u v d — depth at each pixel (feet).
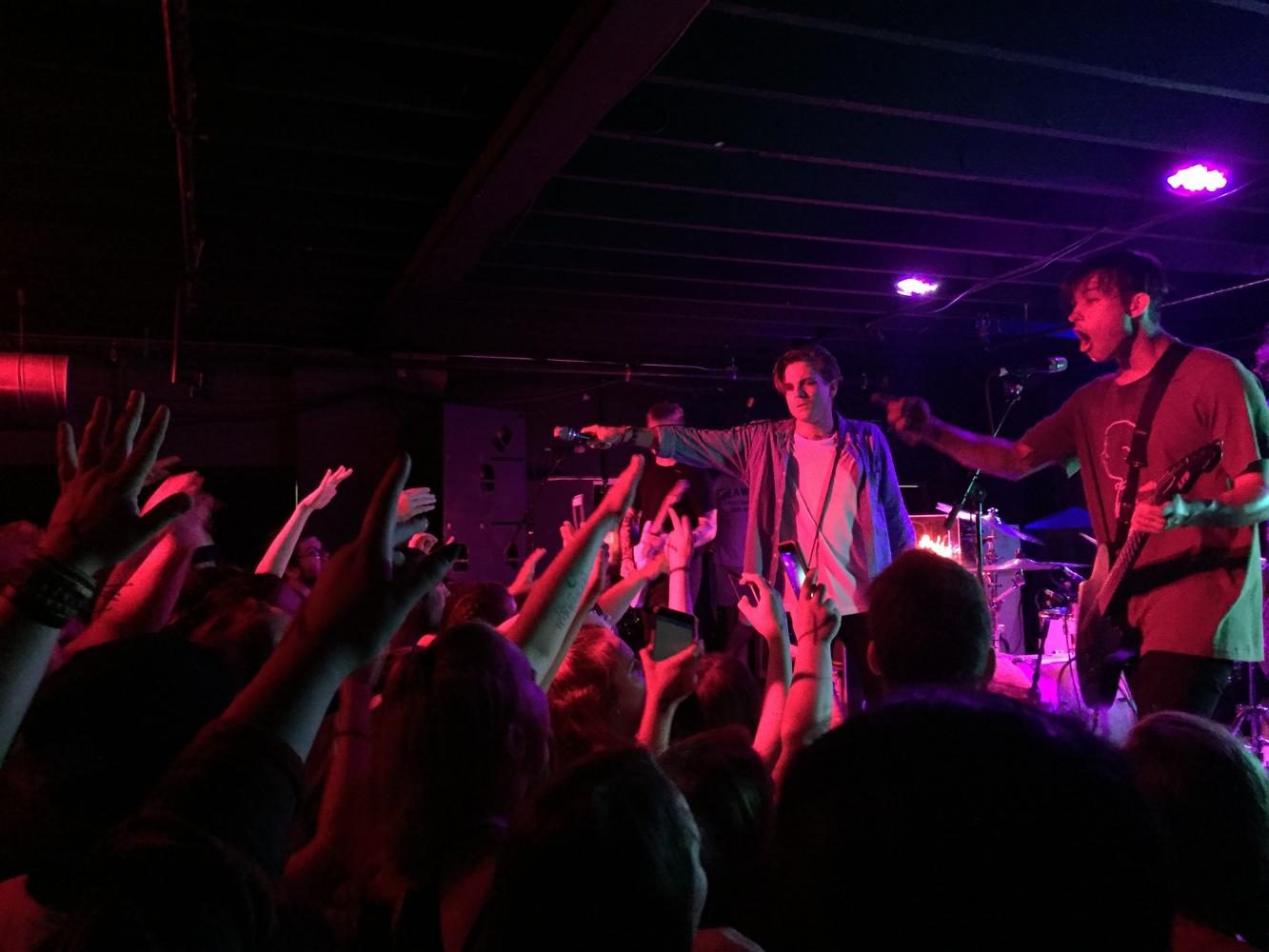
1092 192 15.16
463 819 3.66
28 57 10.59
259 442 23.94
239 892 2.25
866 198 15.39
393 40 10.28
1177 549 7.51
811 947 1.55
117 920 2.17
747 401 27.50
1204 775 3.74
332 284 19.58
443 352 24.36
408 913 3.59
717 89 11.22
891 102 11.69
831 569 11.33
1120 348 8.18
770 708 5.97
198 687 3.68
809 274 19.80
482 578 23.38
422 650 3.93
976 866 1.42
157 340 22.31
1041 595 22.90
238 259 17.44
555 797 2.86
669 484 19.20
